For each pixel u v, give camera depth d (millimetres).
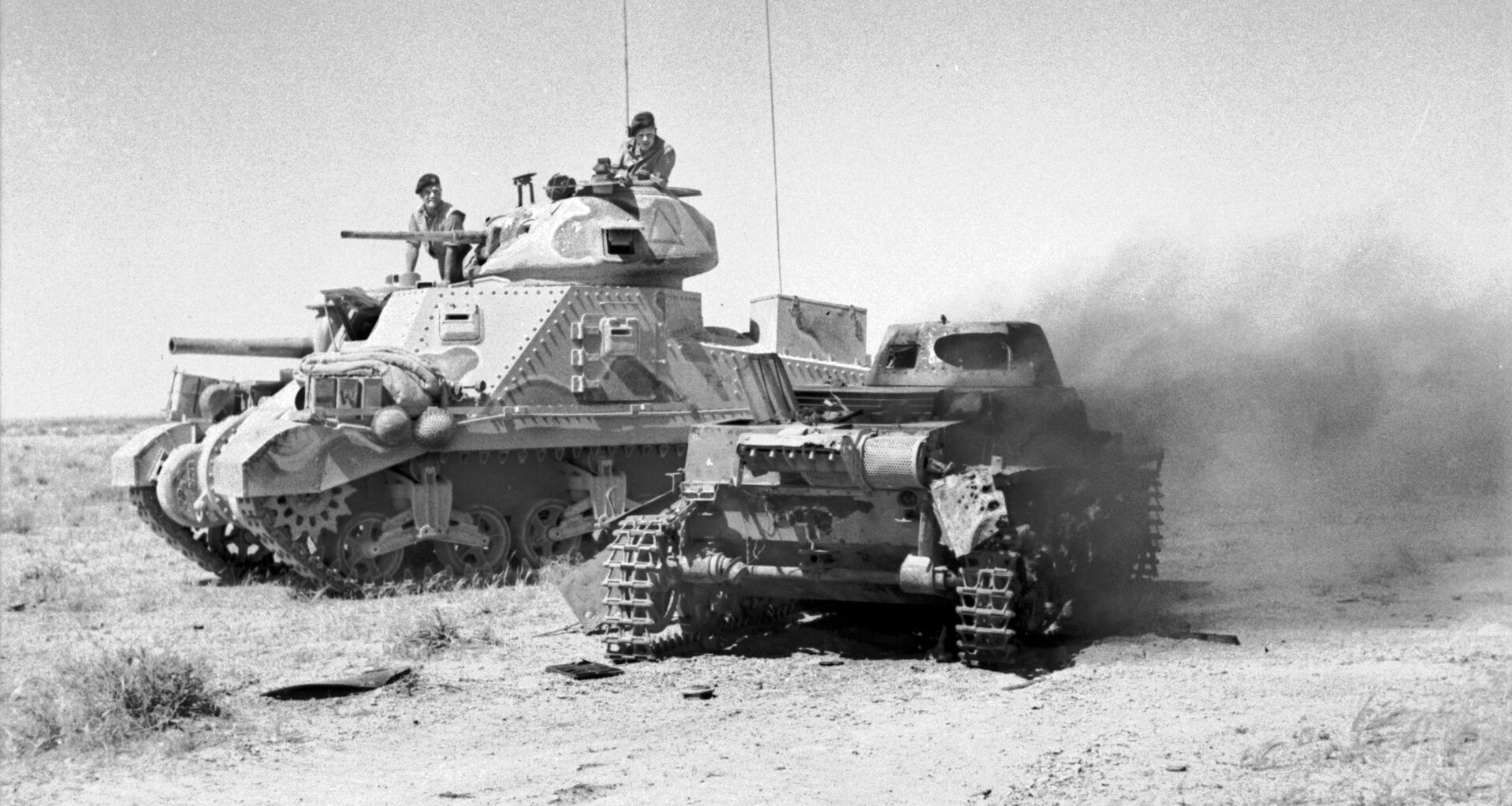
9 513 28250
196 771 8711
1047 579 12461
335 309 19766
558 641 13375
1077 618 13312
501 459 18562
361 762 8891
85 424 101312
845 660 11891
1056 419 13312
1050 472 12367
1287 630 12438
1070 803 7312
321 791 8172
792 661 11953
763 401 12625
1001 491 11492
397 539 17500
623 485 19453
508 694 10914
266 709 10547
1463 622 12461
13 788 8438
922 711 9867
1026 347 14000
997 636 11039
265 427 16672
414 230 21438
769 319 21422
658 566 12117
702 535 12594
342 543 17188
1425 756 7844
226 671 12133
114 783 8477
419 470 17672
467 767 8672
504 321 18625
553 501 19156
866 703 10211
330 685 11031
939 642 12086
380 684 11211
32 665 12820
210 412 19766
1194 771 7797
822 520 11914
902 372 14188
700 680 11258
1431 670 10281
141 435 19422
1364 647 11359
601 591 13805
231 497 16422
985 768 8180
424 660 12523
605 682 11273
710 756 8781
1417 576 15594
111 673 10391
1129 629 12789
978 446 12367
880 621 13688
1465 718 8445
